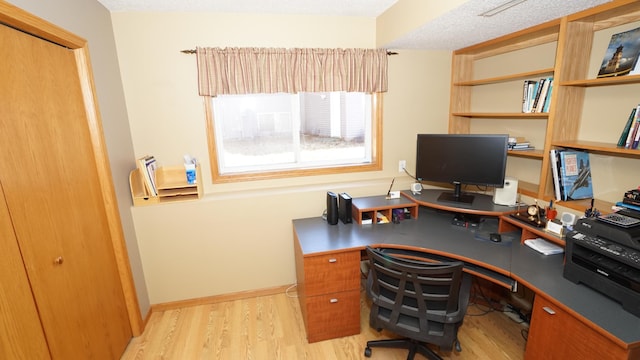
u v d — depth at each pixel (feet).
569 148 6.67
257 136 8.88
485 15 5.99
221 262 8.38
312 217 8.66
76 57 5.82
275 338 7.21
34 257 4.47
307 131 9.18
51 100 5.03
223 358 6.65
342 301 6.97
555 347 4.82
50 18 4.87
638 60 5.21
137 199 7.63
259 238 8.49
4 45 4.16
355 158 9.73
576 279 5.09
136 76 7.57
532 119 7.79
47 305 4.69
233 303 8.52
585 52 6.29
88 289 5.74
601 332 4.01
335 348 6.88
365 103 9.45
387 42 8.09
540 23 6.50
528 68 7.65
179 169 8.18
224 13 7.73
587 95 6.46
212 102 8.17
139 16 7.36
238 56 7.68
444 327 5.34
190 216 7.91
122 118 7.36
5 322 3.95
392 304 5.58
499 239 6.76
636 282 4.26
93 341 5.80
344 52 8.31
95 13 6.43
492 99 8.82
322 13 8.13
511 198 7.38
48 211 4.82
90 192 6.01
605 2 5.33
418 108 9.44
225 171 8.85
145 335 7.38
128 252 7.18
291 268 8.90
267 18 7.96
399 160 9.66
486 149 7.35
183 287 8.29
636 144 5.26
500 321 7.60
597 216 5.22
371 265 5.69
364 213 8.27
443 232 7.39
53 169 4.98
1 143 4.02
